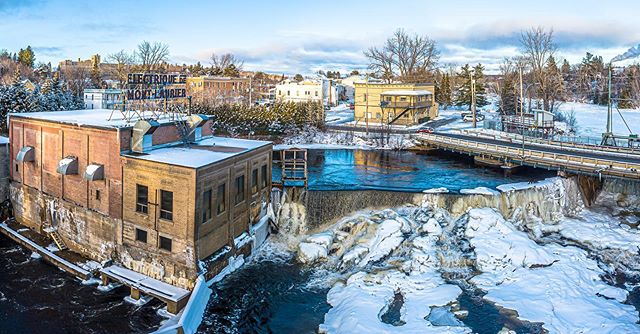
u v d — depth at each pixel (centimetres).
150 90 3966
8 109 7200
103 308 2995
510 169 5294
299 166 5559
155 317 2905
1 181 4362
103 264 3409
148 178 3234
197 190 3056
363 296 3011
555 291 3052
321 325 2792
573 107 11469
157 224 3222
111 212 3459
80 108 8881
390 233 3653
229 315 2931
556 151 5497
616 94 11600
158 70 15025
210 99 10262
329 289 3244
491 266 3362
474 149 5719
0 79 13762
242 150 3709
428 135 6869
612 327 2656
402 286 3155
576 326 2692
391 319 2808
